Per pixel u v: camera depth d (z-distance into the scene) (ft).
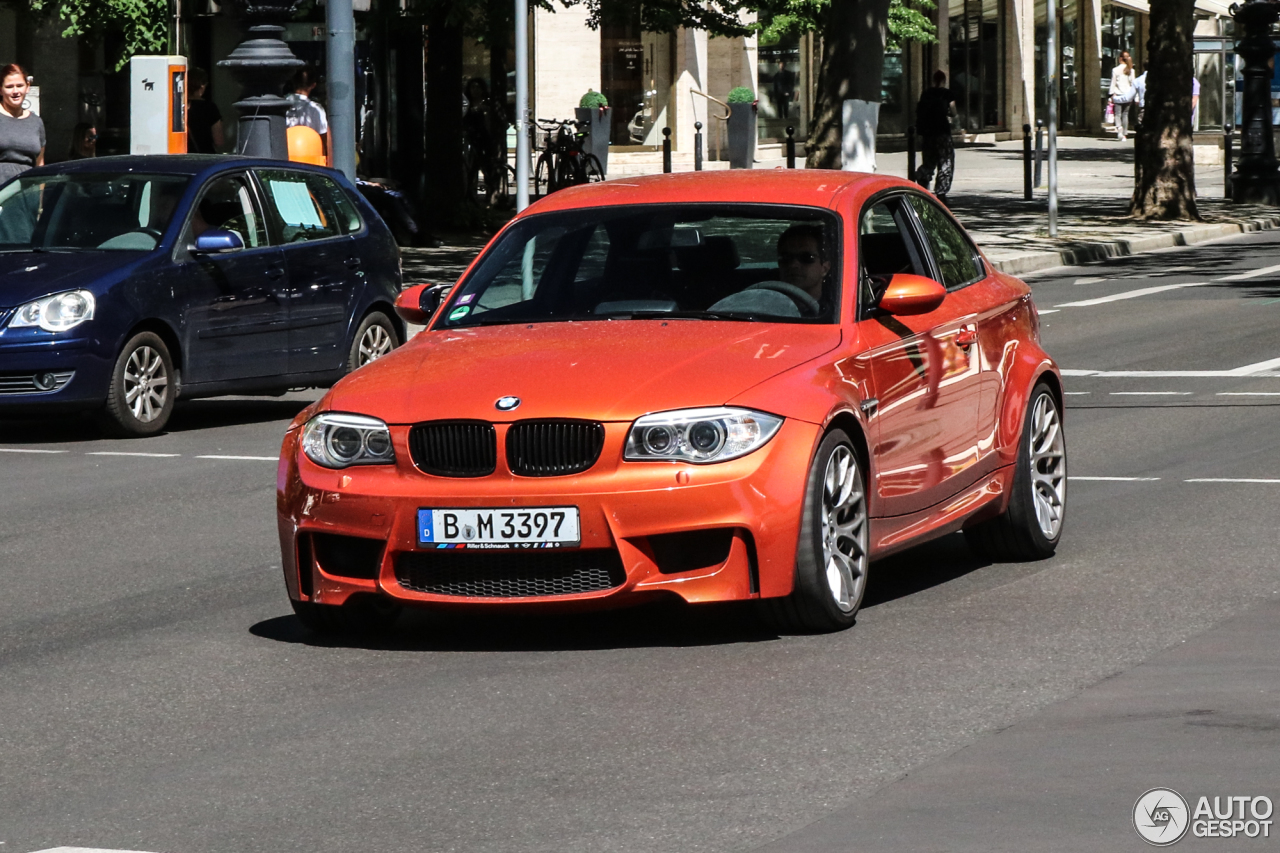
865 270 37.47
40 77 153.69
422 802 25.20
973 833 23.20
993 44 270.46
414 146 129.59
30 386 61.26
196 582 40.98
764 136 223.71
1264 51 160.76
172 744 28.48
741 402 32.81
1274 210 156.46
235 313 65.72
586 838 23.47
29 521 48.83
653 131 209.05
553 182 150.51
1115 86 278.26
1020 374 41.04
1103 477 51.44
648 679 31.42
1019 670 31.40
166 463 57.98
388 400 33.91
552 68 199.93
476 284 38.68
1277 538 42.60
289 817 24.75
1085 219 146.72
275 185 68.49
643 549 32.35
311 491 33.96
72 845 23.82
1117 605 36.27
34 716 30.37
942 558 41.68
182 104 88.02
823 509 33.65
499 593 33.01
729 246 37.70
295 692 31.42
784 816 24.12
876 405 35.40
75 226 65.31
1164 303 98.63
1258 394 66.64
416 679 32.01
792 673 31.50
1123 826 23.31
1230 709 28.60
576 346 34.81
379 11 124.06
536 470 32.65
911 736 27.66
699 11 134.41
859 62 129.39
